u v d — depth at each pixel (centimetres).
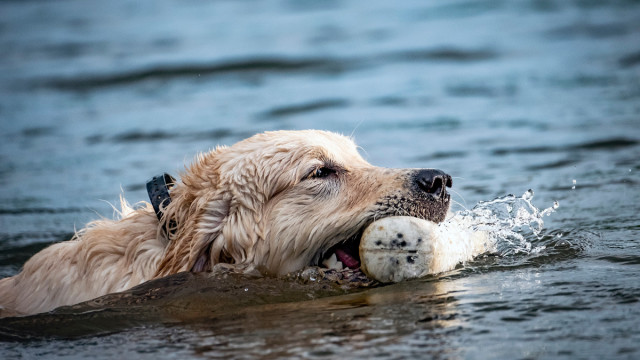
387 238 781
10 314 805
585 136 1526
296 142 851
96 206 1270
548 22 2766
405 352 591
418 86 2088
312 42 2697
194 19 3347
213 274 800
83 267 816
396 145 1556
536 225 1017
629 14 2766
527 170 1331
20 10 3925
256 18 3247
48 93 2273
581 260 830
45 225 1188
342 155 873
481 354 581
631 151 1395
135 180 1407
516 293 720
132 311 744
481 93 1977
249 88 2184
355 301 734
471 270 816
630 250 855
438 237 798
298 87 2155
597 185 1202
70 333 704
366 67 2334
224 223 809
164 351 635
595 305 671
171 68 2459
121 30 3195
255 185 823
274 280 809
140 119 1914
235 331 670
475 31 2717
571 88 1950
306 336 640
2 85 2403
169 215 807
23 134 1841
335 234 826
